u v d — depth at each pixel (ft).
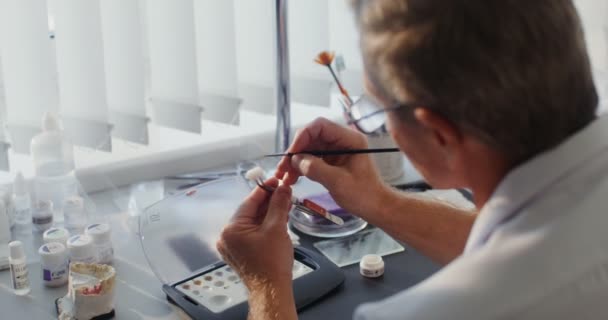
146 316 3.37
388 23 2.23
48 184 4.31
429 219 3.57
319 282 3.48
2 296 3.54
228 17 4.75
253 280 3.05
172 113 4.83
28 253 3.92
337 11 5.35
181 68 4.70
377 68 2.31
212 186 4.17
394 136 2.47
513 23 2.08
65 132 4.57
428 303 2.08
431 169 2.48
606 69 5.66
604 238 2.09
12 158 4.62
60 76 4.46
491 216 2.23
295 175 3.64
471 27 2.09
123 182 4.77
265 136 5.28
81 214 4.04
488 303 2.03
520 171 2.19
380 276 3.61
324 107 5.47
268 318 2.93
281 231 3.12
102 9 4.46
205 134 5.18
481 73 2.10
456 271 2.11
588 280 2.05
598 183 2.15
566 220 2.09
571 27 2.18
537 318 2.03
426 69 2.15
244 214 3.26
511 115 2.15
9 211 4.09
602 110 2.41
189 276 3.56
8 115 4.37
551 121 2.17
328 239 3.97
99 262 3.76
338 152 3.53
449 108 2.19
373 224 3.64
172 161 4.93
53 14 4.35
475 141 2.25
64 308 3.35
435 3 2.12
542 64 2.10
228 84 4.91
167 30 4.64
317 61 4.58
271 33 4.99
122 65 4.55
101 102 4.46
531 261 2.05
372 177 3.62
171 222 3.91
